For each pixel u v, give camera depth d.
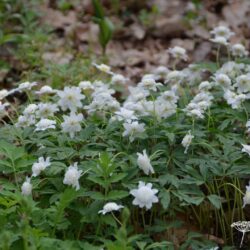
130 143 3.17
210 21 6.42
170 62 5.55
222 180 3.09
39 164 2.83
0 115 3.56
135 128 3.06
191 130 3.17
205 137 3.38
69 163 3.02
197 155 3.16
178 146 3.15
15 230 2.59
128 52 5.84
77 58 4.80
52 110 3.30
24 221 2.38
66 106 3.33
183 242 3.03
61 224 2.70
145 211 3.11
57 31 6.10
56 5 6.61
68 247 2.50
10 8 5.76
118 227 2.97
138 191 2.63
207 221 3.13
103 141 3.18
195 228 3.14
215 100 3.61
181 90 3.68
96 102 3.37
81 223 2.82
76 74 4.46
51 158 3.01
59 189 2.86
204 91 3.61
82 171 2.82
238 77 3.47
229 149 3.07
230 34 4.07
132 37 6.14
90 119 3.62
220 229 3.16
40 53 4.97
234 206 3.06
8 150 2.92
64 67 4.43
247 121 3.25
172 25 6.16
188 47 5.84
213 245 2.86
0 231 2.55
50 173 2.84
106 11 6.76
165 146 3.12
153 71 5.36
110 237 2.85
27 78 4.39
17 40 5.20
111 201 2.86
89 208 2.77
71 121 3.09
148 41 6.11
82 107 3.60
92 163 2.88
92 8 6.60
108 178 2.81
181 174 2.99
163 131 3.13
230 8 6.59
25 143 3.16
